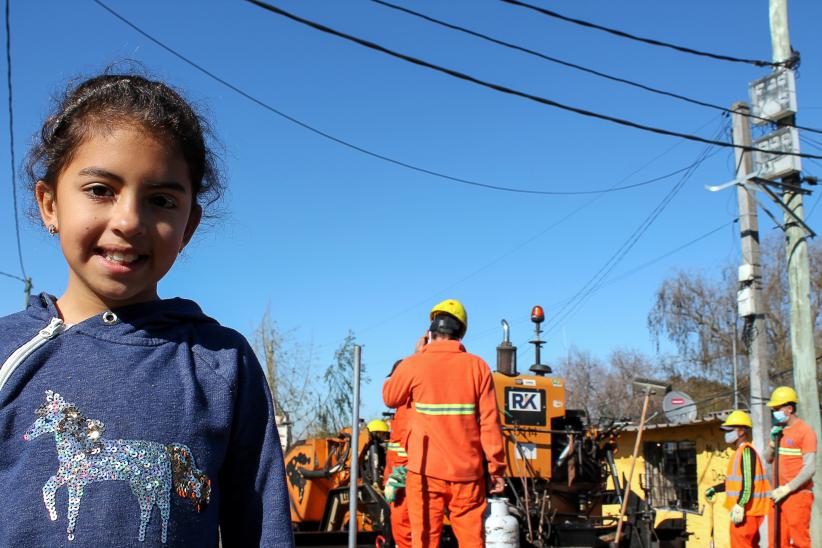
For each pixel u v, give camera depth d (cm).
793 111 1296
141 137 176
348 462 1080
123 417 163
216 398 177
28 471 155
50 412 161
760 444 1338
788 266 1290
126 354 171
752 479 955
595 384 4956
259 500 183
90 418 162
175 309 185
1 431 158
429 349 616
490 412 597
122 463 159
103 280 174
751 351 1384
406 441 618
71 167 176
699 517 1470
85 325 172
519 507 847
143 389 168
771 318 3194
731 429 1030
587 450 973
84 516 154
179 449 166
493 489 594
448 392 598
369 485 936
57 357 167
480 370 605
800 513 940
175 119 182
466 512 589
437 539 593
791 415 997
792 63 1308
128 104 179
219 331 192
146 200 178
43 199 193
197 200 212
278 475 186
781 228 1312
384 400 636
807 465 943
